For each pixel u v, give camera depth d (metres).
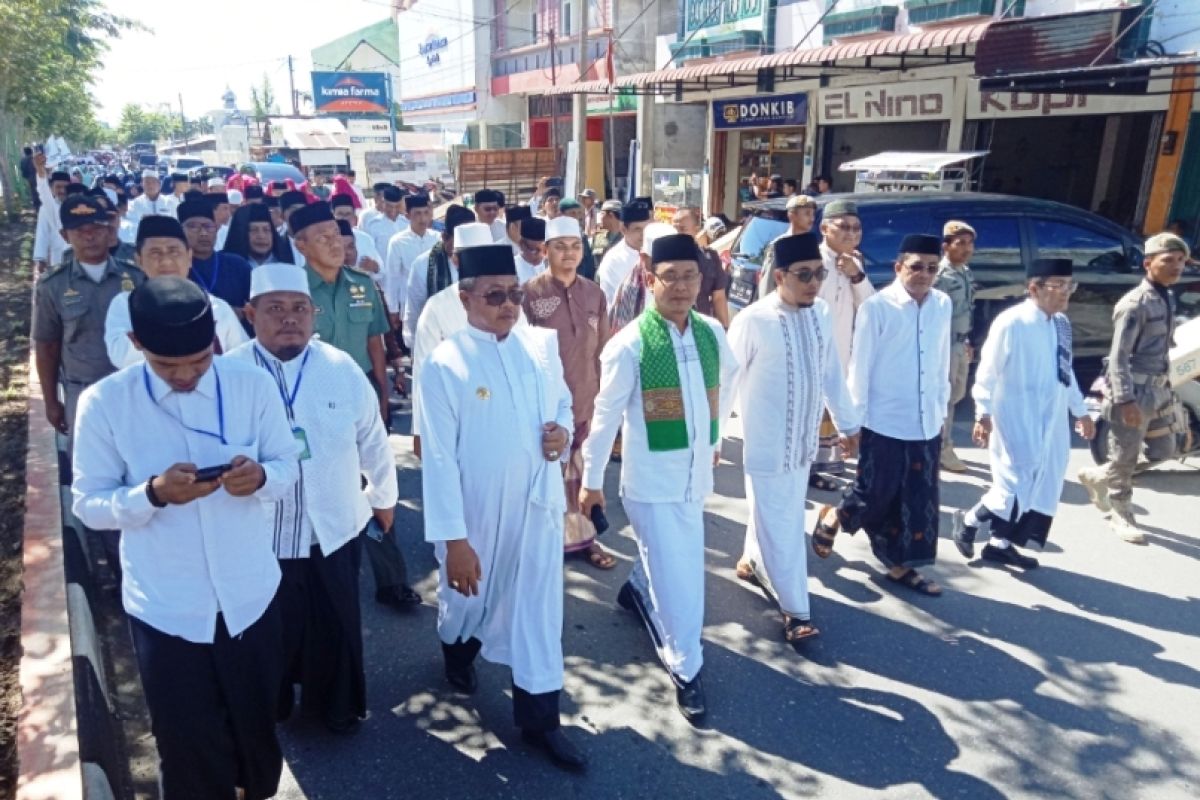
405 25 36.06
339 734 3.43
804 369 3.95
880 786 3.23
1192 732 3.54
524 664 3.22
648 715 3.63
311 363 3.06
